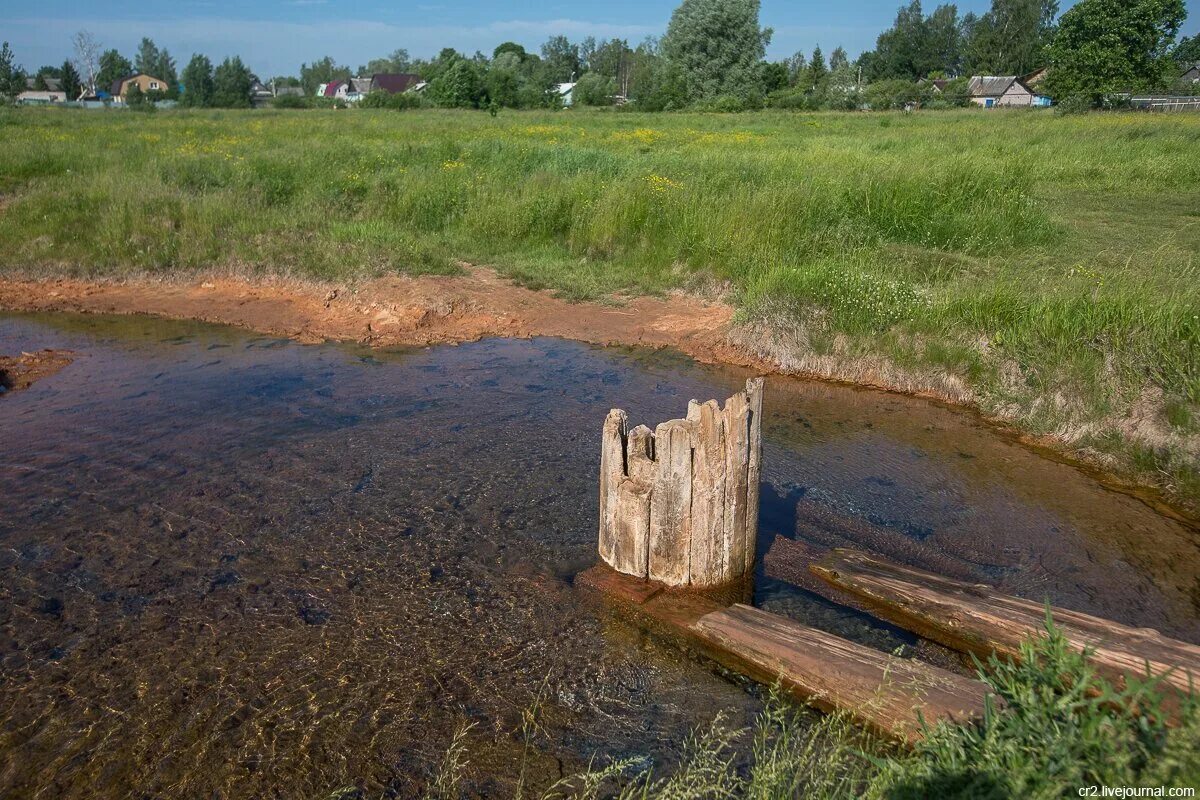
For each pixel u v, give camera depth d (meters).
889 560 4.70
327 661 3.86
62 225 12.18
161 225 11.98
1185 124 25.72
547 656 3.93
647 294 10.48
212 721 3.48
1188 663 3.46
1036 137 22.17
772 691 3.40
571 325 9.55
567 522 5.14
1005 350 7.49
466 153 16.59
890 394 7.70
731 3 56.66
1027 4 79.81
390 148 17.20
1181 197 14.43
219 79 66.00
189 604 4.26
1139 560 4.87
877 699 3.38
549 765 3.28
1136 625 4.21
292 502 5.35
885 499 5.61
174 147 19.08
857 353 8.09
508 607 4.29
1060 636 2.91
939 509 5.48
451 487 5.59
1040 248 10.65
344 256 11.05
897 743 3.28
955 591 4.26
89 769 3.24
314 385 7.61
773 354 8.47
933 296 8.55
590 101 61.75
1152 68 44.34
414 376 7.90
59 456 5.99
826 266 9.16
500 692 3.69
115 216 11.97
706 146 21.31
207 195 13.00
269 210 12.82
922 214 11.27
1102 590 4.55
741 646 3.86
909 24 85.56
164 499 5.36
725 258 10.75
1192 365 6.39
